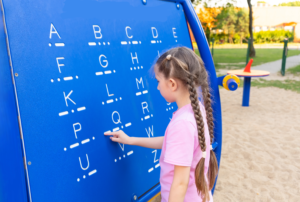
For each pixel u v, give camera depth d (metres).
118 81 1.41
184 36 1.95
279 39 29.28
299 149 3.96
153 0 1.72
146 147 1.49
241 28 28.69
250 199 2.77
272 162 3.57
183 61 1.12
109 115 1.34
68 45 1.17
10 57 0.96
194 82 1.15
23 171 0.98
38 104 1.04
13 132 0.95
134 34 1.54
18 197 0.98
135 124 1.51
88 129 1.23
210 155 1.38
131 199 1.46
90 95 1.25
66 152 1.13
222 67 12.89
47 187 1.05
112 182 1.35
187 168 1.10
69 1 1.19
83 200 1.19
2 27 0.94
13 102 0.96
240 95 7.61
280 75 10.55
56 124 1.10
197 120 1.12
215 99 1.97
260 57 16.64
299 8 30.44
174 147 1.10
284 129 4.81
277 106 6.40
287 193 2.87
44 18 1.08
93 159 1.25
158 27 1.73
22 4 1.01
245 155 3.81
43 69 1.06
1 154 0.93
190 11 1.96
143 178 1.56
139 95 1.55
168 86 1.17
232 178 3.19
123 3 1.49
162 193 1.27
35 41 1.04
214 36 28.88
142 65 1.57
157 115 1.69
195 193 1.23
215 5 26.06
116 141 1.34
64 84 1.14
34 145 1.02
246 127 4.96
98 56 1.31
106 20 1.38
